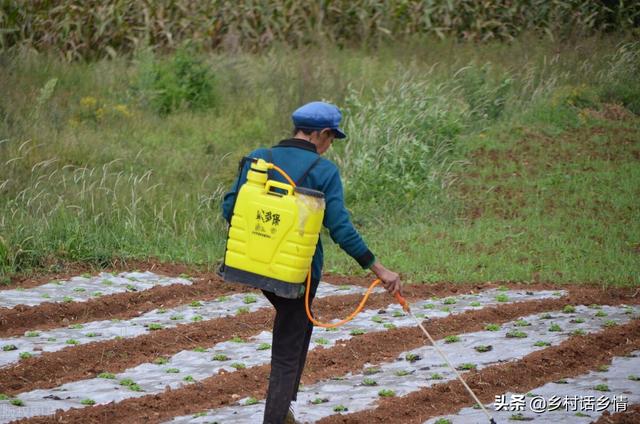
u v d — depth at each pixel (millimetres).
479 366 8367
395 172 15680
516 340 9164
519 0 23906
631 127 18859
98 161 16047
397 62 20859
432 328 9688
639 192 15562
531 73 20609
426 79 19781
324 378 8148
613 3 24719
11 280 11758
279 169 6227
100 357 8758
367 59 21125
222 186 15211
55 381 8094
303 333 6363
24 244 12484
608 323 9633
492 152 17594
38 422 6906
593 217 14594
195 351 8977
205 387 7820
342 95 18922
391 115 17094
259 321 10023
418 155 16000
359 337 9266
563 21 23859
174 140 17797
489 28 23781
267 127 18516
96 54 22359
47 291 11227
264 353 8898
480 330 9633
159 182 15320
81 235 12875
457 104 18703
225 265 6234
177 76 19812
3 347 8922
